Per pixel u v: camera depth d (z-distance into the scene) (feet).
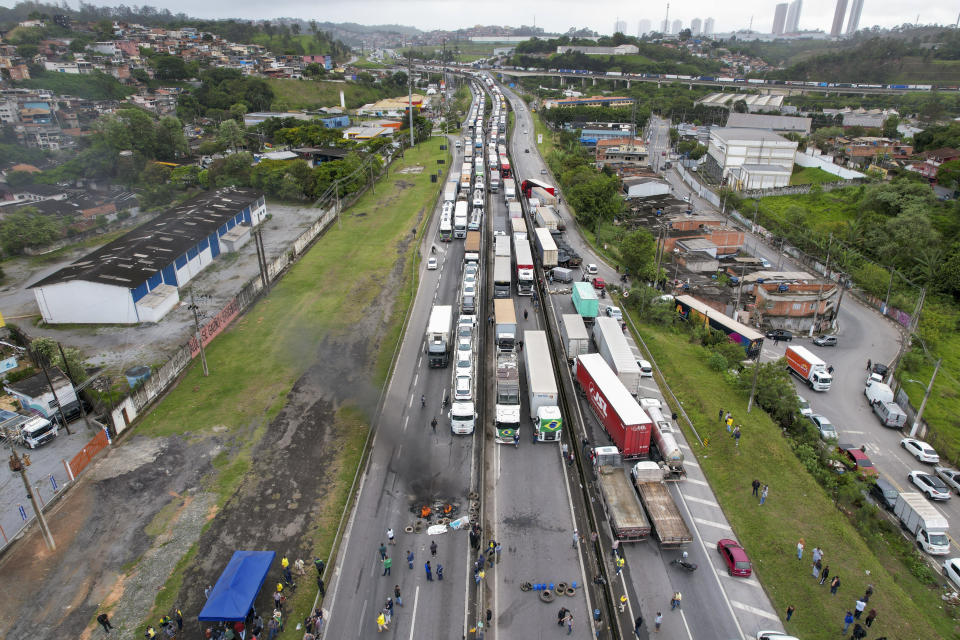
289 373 194.29
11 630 108.17
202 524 132.46
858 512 144.05
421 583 118.32
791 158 476.95
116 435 160.76
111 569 121.08
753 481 146.10
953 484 160.56
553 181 459.73
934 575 131.23
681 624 110.83
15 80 589.73
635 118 653.71
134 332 219.41
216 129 588.91
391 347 211.82
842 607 115.55
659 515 130.31
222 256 297.12
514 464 154.20
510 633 107.76
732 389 193.77
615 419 153.07
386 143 522.47
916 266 302.04
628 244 284.61
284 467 151.02
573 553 126.31
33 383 169.07
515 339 200.95
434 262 281.74
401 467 151.53
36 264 293.43
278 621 107.65
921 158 483.10
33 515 133.80
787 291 256.32
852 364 226.17
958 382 214.69
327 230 338.13
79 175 438.40
